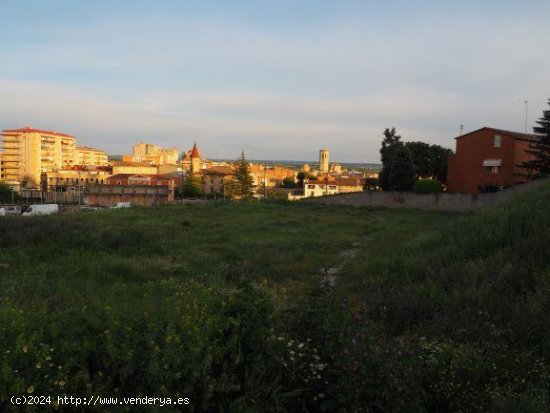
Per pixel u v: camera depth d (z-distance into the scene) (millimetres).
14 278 9930
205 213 31609
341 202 44906
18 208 60500
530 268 8234
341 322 4574
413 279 9930
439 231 17391
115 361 3742
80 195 96812
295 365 4059
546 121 38438
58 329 3984
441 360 4883
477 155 45344
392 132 61188
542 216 11594
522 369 4844
